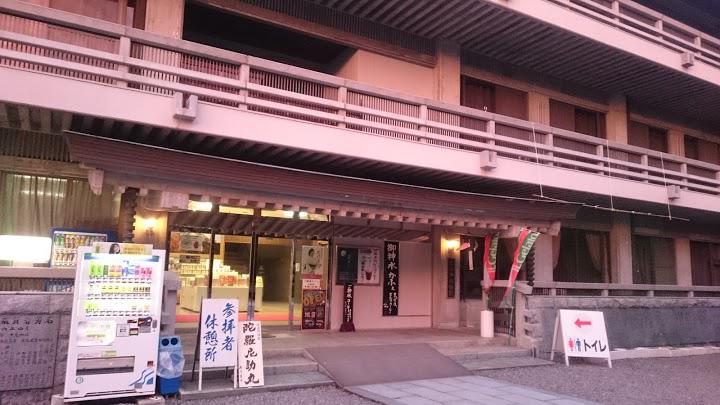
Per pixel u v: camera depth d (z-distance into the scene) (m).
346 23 10.44
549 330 10.71
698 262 16.86
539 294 11.08
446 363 8.88
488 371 8.99
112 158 7.11
